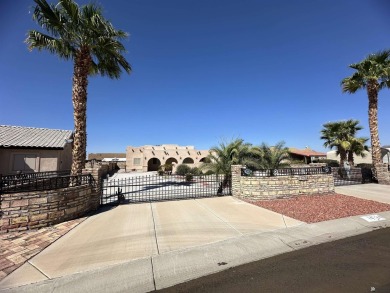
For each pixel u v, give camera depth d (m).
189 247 4.75
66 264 4.04
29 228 5.95
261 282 3.50
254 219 6.84
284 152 14.91
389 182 14.19
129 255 4.37
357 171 15.97
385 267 3.88
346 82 16.25
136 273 3.76
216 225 6.26
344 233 5.70
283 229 5.91
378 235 5.56
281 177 9.98
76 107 9.58
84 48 9.83
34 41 9.46
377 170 14.78
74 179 7.51
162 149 43.12
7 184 6.14
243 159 13.23
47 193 6.28
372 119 15.27
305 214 7.38
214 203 9.19
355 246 4.86
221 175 12.21
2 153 14.79
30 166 15.41
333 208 8.13
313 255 4.43
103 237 5.35
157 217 7.13
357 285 3.33
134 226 6.21
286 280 3.53
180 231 5.76
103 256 4.33
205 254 4.44
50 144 16.05
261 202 9.29
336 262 4.11
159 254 4.41
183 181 18.89
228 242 5.02
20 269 3.88
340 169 17.16
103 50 10.45
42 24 9.11
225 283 3.50
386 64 14.93
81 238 5.30
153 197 10.97
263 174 10.42
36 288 3.34
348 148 21.20
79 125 9.54
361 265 3.97
